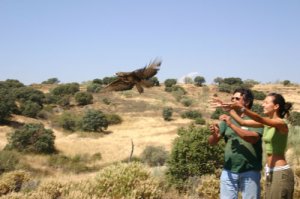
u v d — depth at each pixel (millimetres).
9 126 59438
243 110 5379
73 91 85125
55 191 12125
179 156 14562
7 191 16078
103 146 50625
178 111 75375
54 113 73188
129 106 78312
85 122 60562
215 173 14320
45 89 96688
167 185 13984
